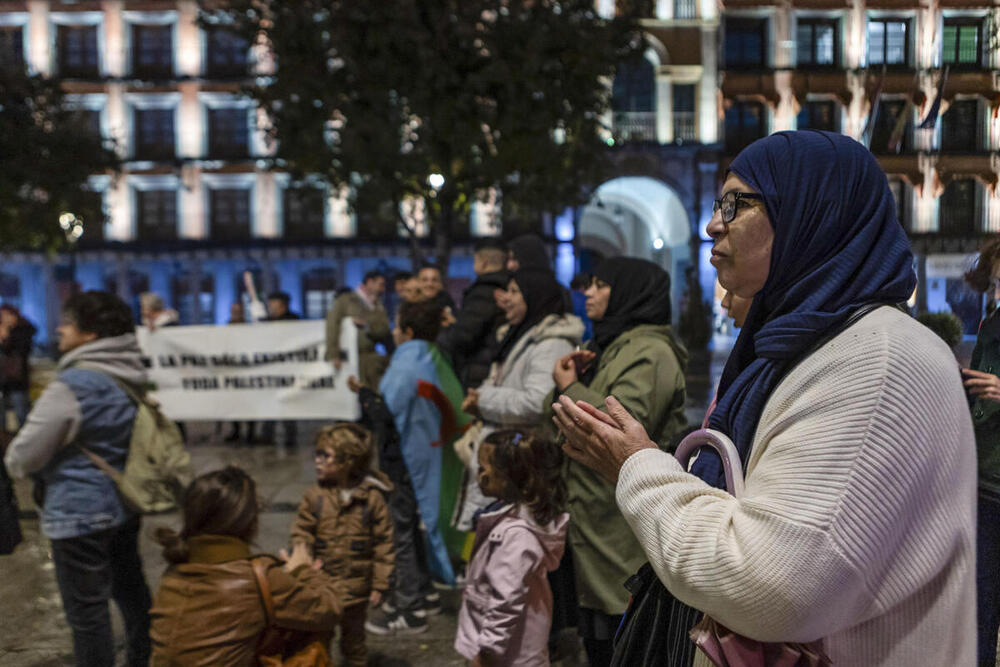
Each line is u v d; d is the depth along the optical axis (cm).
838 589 87
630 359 256
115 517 263
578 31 1114
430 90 1067
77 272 3030
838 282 102
